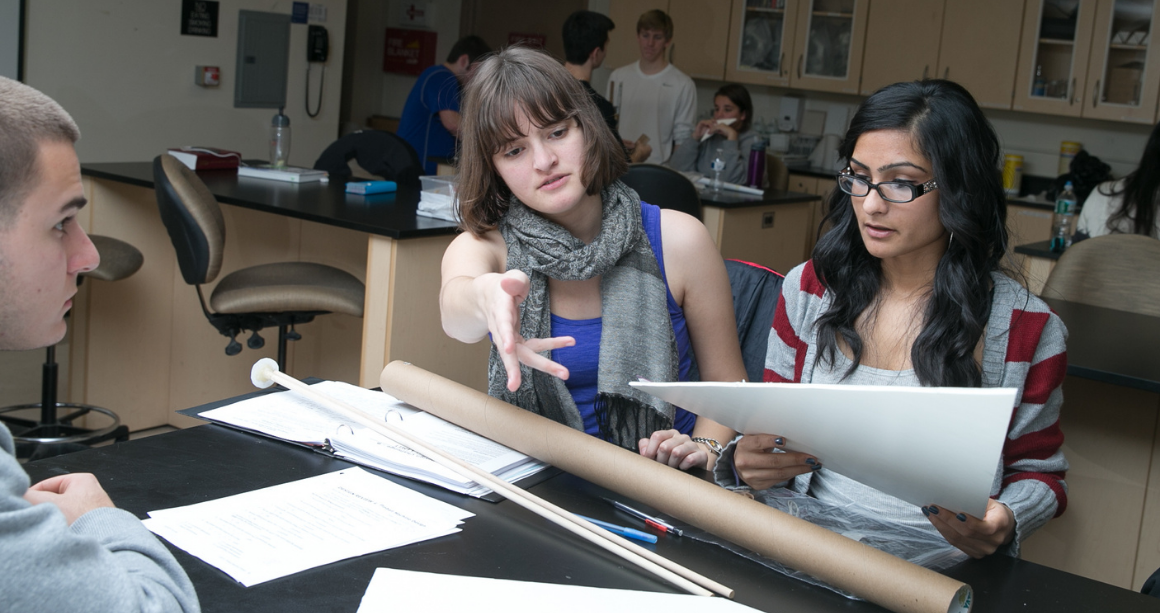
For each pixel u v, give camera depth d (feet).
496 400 3.97
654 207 4.93
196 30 16.81
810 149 20.36
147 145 16.52
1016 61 17.40
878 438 2.84
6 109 2.29
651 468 3.41
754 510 3.14
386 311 8.84
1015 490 3.85
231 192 10.05
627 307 4.62
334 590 2.75
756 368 6.08
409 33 24.47
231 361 11.27
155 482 3.40
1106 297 7.71
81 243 2.58
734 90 16.17
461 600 2.72
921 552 3.39
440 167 15.53
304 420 4.07
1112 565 6.64
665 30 17.33
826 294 4.40
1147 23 16.15
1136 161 17.47
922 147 3.71
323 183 11.57
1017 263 4.17
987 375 4.00
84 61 15.35
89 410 10.47
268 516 3.18
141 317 10.98
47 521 2.12
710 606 2.81
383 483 3.54
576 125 4.14
